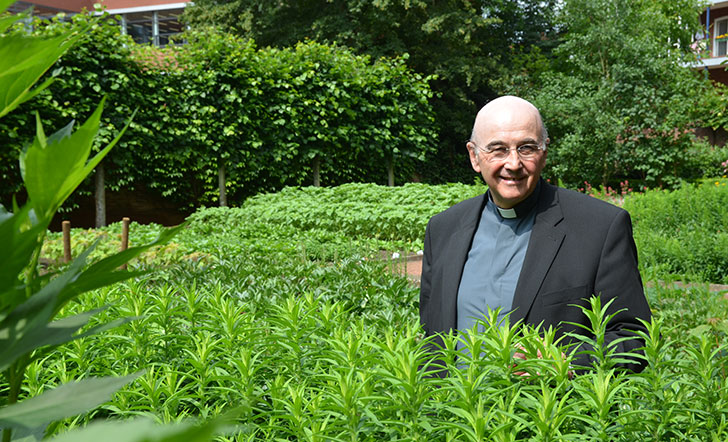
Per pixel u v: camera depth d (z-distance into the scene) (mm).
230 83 16250
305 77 16781
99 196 14281
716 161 18797
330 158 17703
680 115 18109
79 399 374
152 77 15258
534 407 1411
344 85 17328
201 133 15805
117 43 14344
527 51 29016
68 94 13609
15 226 359
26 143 500
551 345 1500
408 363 1399
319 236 10914
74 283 466
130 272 491
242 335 2186
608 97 19094
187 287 4375
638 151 18594
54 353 2184
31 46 400
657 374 1485
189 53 16016
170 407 1715
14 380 548
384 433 1491
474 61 24297
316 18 23281
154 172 15383
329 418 1523
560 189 2473
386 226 11523
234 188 16484
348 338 1794
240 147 16422
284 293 4086
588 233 2291
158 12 38781
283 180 17016
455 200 12969
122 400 1730
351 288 4418
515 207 2434
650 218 10570
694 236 8484
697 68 22484
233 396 1820
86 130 455
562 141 19609
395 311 3639
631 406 1427
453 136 24859
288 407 1550
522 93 22375
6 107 479
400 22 23328
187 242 9117
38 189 474
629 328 2068
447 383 1491
